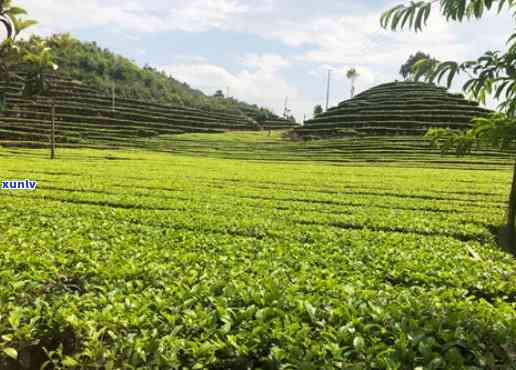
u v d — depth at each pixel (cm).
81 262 619
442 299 504
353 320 411
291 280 585
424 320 425
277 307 452
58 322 429
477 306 466
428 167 3675
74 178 2142
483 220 1216
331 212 1391
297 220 1175
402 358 366
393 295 500
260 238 942
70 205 1227
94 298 476
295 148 5516
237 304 472
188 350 380
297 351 367
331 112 8362
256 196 1728
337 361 358
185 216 1112
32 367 430
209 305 462
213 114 9338
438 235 1054
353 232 962
